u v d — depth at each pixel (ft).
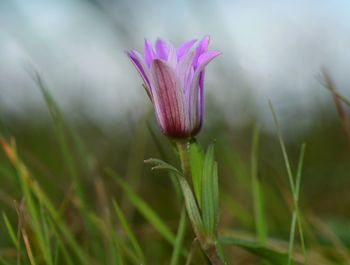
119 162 1.27
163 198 1.16
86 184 1.01
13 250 0.80
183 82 0.61
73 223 0.86
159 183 1.21
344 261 0.79
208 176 0.61
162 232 0.77
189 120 0.61
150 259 0.85
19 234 0.68
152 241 0.87
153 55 0.63
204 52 0.62
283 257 0.67
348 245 0.85
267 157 1.22
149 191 1.17
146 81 0.62
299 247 0.81
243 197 1.06
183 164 0.62
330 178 1.21
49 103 0.84
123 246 0.73
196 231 0.61
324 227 0.85
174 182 0.74
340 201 1.12
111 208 0.94
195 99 0.62
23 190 0.74
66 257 0.71
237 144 1.22
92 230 0.79
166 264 0.85
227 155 1.01
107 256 0.78
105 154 1.27
